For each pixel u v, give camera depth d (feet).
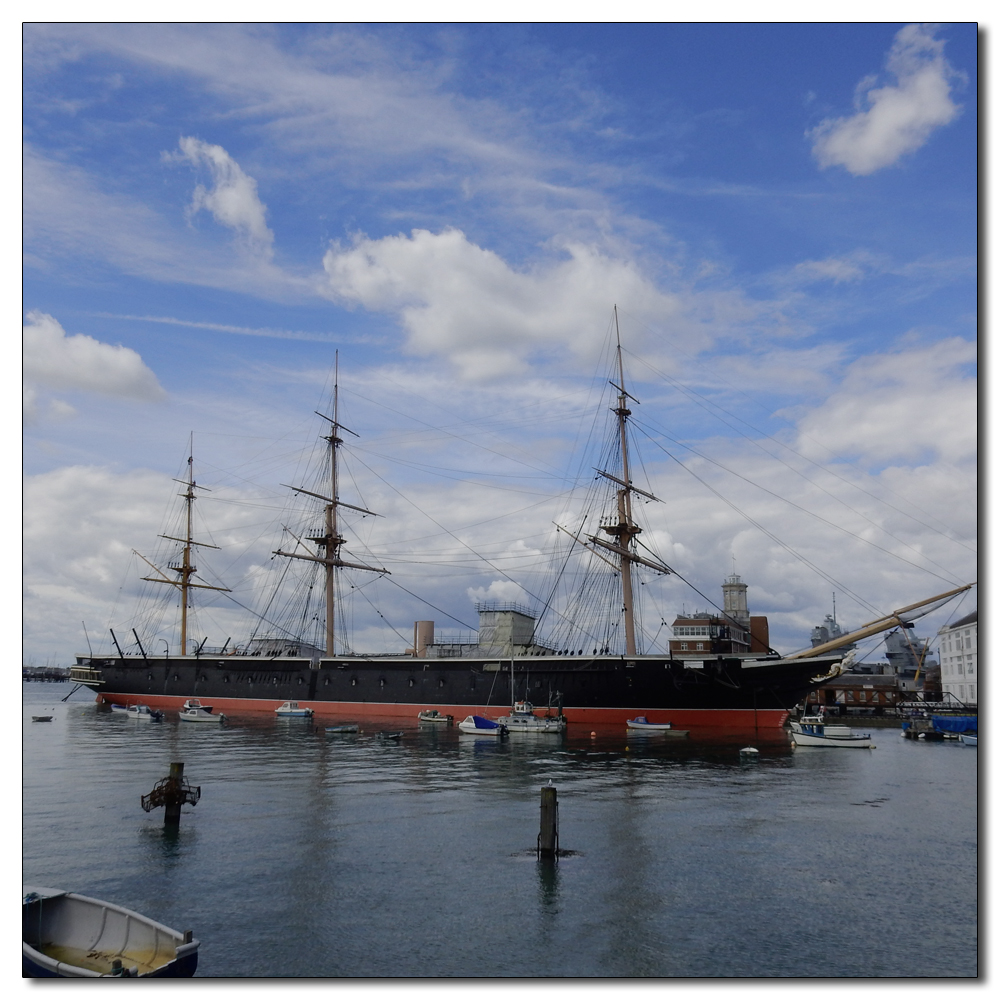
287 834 111.86
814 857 100.58
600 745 226.79
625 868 95.40
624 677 278.05
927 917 79.05
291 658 350.84
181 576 448.24
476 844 106.63
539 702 290.56
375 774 168.66
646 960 68.59
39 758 195.52
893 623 251.60
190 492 454.40
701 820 122.11
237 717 332.39
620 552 320.50
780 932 75.00
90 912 66.28
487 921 77.30
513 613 341.82
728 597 517.55
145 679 398.01
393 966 67.00
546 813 99.35
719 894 85.66
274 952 69.62
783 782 160.25
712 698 268.21
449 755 202.80
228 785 153.17
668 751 213.25
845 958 69.31
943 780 163.94
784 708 261.85
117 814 125.59
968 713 338.34
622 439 334.44
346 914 79.15
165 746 224.33
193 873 92.73
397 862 97.55
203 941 72.08
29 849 103.35
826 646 259.80
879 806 134.21
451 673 312.09
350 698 334.65
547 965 67.31
